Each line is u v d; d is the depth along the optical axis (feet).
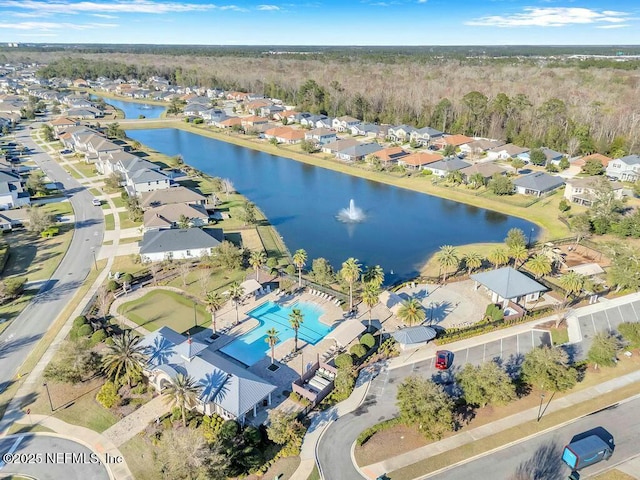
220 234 330.34
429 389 166.20
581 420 173.58
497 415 176.45
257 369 204.85
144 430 168.76
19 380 194.49
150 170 442.91
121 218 375.45
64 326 231.71
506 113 634.02
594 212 352.49
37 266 295.28
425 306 253.03
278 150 610.65
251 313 248.32
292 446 159.22
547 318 241.14
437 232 361.30
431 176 490.49
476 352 214.90
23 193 405.59
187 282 277.23
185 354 187.83
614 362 202.80
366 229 368.27
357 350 207.72
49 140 640.99
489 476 150.51
